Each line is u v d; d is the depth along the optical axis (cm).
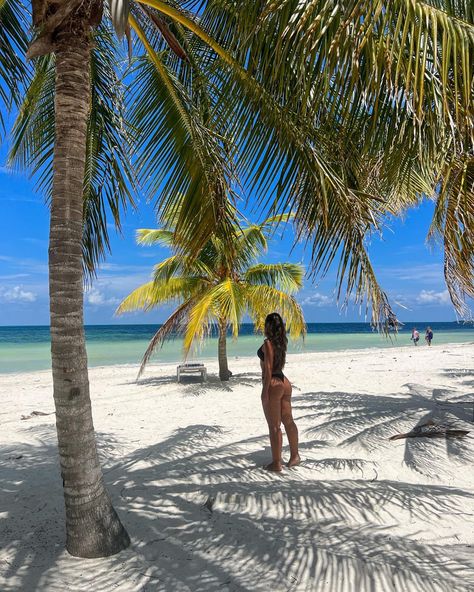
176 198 494
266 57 289
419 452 529
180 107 447
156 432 693
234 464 496
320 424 692
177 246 497
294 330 1120
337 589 255
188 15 413
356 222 402
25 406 1053
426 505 381
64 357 288
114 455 564
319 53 255
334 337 5603
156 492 413
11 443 645
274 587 258
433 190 509
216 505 378
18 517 364
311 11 233
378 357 2239
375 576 268
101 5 303
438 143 311
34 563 287
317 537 320
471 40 239
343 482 433
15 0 404
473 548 306
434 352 2527
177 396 1064
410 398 924
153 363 2298
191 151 462
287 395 483
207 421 764
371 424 667
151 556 295
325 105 310
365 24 235
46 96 502
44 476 480
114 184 509
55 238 289
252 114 375
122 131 490
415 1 246
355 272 405
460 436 591
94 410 922
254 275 1266
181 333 1153
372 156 347
